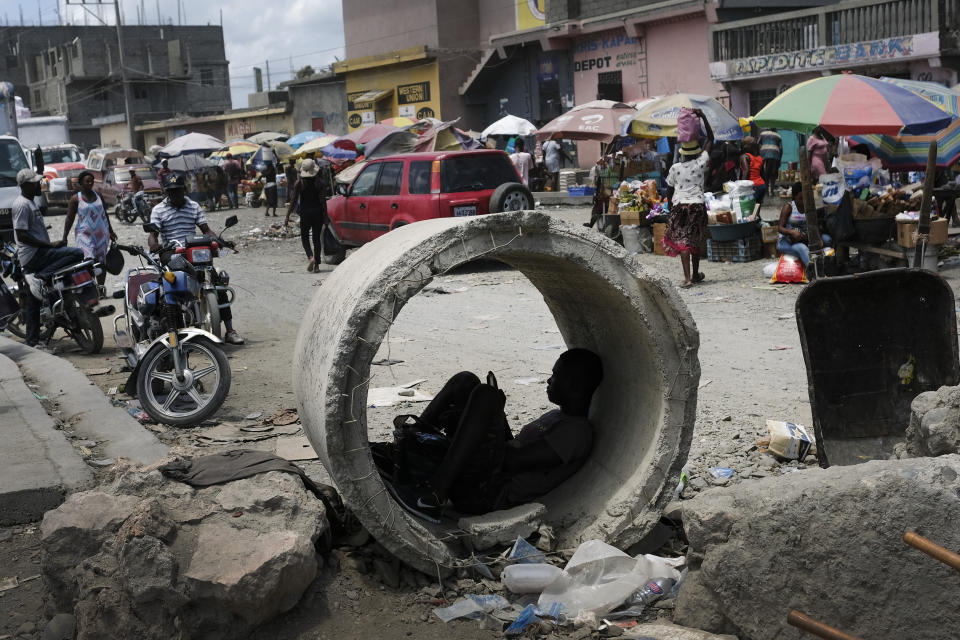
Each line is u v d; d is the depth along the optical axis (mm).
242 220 27312
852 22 22547
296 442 6113
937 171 13000
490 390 4414
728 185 13422
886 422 4984
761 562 3262
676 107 16188
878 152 12742
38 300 9789
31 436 5918
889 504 3031
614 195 16281
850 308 4898
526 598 3865
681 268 13422
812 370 4805
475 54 39438
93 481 5125
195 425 6652
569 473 4660
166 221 9430
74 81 76500
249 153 37531
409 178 13977
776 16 24422
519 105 36812
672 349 4164
